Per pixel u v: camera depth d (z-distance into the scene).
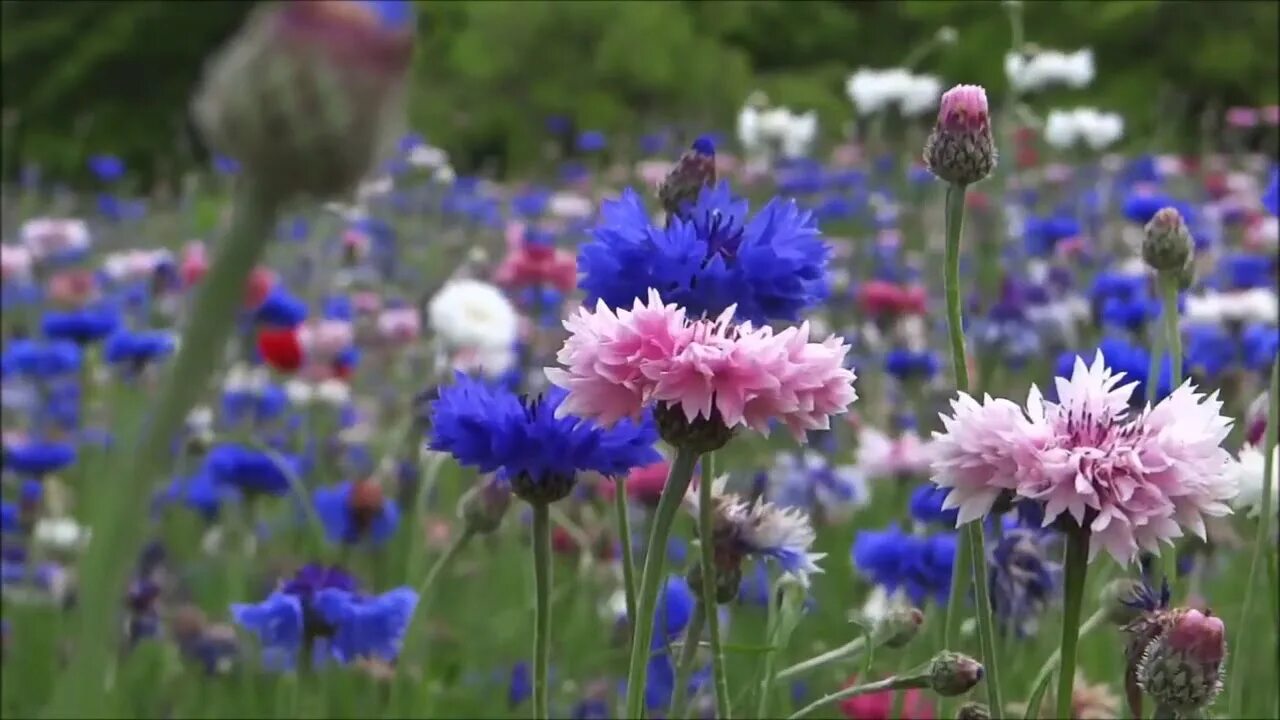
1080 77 6.04
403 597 2.55
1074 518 1.37
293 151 0.62
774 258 1.64
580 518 3.94
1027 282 5.36
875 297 5.18
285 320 4.47
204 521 4.18
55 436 5.08
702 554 1.61
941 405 4.50
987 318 4.94
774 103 13.78
